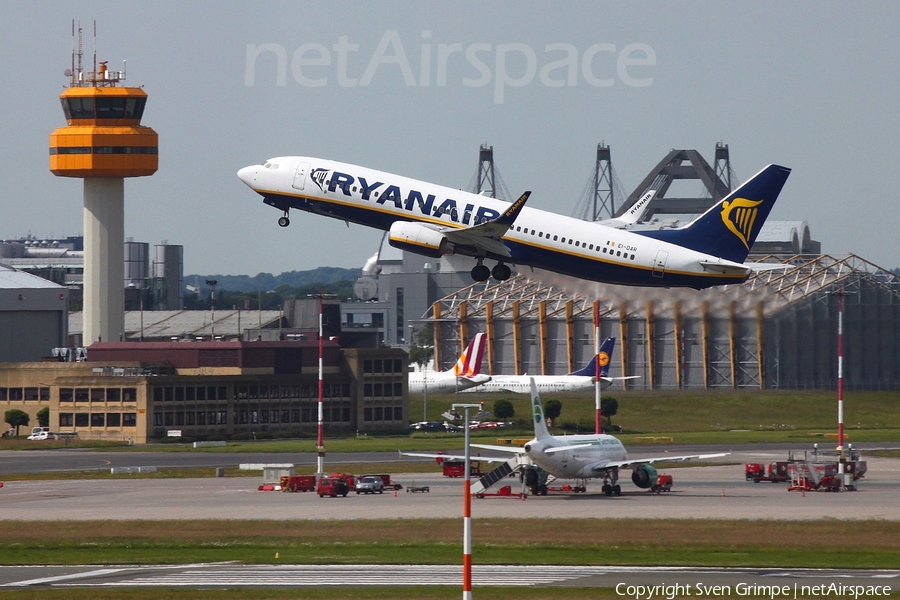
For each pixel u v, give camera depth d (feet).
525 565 543.80
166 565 556.92
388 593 474.08
